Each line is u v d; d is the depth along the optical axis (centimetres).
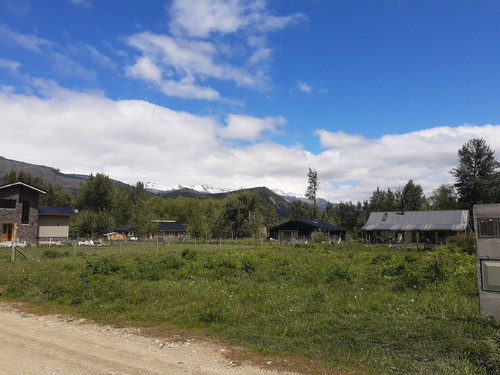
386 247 3981
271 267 1683
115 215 9162
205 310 923
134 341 726
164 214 12006
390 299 988
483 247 765
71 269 1777
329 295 1066
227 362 601
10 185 4456
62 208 5444
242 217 7225
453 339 644
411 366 553
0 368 560
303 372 555
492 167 7144
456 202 8306
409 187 9231
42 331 806
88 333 789
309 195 9525
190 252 2291
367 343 655
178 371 559
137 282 1361
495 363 545
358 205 10169
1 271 1680
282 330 754
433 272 1248
